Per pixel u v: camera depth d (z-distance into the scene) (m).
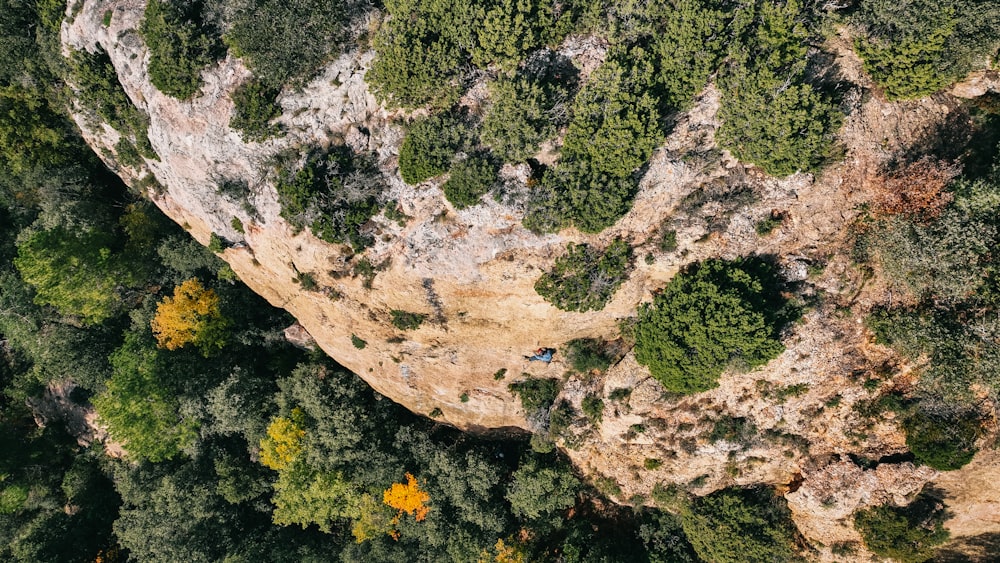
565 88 28.33
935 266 28.25
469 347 38.03
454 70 27.73
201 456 45.75
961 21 25.34
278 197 33.66
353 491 44.78
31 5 35.12
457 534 43.97
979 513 34.59
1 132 38.09
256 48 29.80
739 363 31.56
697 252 31.69
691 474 39.00
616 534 44.66
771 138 27.05
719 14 25.17
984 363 28.59
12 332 43.19
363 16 29.88
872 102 28.09
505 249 31.94
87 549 48.88
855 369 32.84
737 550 38.41
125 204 43.91
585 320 35.25
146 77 32.72
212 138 33.09
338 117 31.50
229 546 45.94
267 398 45.81
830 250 30.91
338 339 41.16
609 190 28.84
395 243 33.41
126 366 42.06
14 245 44.81
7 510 46.16
